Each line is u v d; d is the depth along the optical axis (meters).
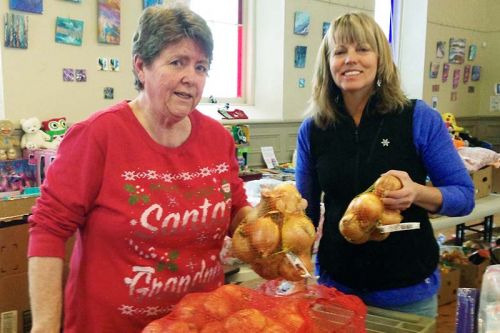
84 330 1.14
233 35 4.73
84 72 3.27
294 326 0.93
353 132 1.56
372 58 1.48
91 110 3.34
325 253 1.63
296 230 1.13
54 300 1.05
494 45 7.57
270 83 4.77
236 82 4.84
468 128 7.62
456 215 1.45
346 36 1.48
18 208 2.06
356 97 1.56
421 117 1.49
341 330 1.00
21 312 1.96
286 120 4.73
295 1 4.65
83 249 1.14
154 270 1.12
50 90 3.12
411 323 1.22
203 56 1.09
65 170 1.09
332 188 1.59
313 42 4.92
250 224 1.15
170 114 1.09
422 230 1.53
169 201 1.12
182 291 1.16
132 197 1.10
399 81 1.54
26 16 2.95
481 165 3.56
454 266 3.70
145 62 1.08
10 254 1.92
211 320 0.96
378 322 1.23
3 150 2.84
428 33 6.54
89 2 3.24
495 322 0.99
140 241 1.10
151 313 1.13
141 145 1.13
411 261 1.52
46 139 2.98
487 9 7.53
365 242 1.44
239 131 4.03
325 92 1.61
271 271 1.14
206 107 4.39
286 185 1.21
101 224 1.10
